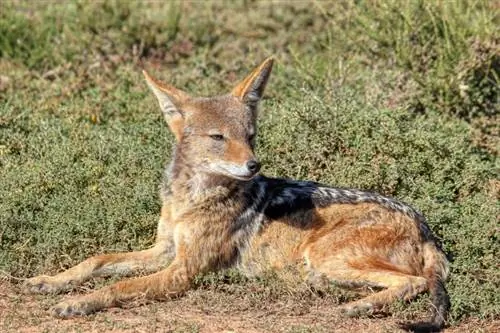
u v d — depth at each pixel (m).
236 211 12.33
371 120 15.29
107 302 11.46
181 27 21.19
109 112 16.95
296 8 21.97
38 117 16.45
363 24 18.56
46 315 11.25
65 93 17.62
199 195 12.23
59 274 12.08
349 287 12.10
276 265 12.45
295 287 12.11
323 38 20.38
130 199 13.55
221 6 22.50
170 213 12.51
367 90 17.27
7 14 20.31
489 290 12.37
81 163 14.72
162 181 13.07
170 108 12.77
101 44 20.03
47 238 12.84
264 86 13.05
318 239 12.33
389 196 13.73
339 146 15.09
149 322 11.06
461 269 12.77
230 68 19.12
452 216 13.78
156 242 12.89
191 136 12.41
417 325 11.16
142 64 19.64
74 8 21.05
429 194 14.38
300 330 10.91
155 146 15.15
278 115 15.83
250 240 12.46
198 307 11.70
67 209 13.36
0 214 13.05
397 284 11.66
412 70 17.81
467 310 11.90
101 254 12.55
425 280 11.82
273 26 21.64
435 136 15.27
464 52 17.33
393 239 12.29
